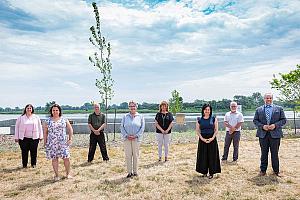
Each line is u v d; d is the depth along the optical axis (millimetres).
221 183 7688
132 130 8344
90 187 7578
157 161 10672
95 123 10758
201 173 8234
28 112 10008
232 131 10070
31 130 9969
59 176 8734
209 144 8148
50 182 8141
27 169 9719
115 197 6844
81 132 20938
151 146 14594
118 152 12805
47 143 8297
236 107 10195
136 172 8531
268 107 8219
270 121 8117
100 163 10500
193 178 8164
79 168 9727
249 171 8773
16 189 7609
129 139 8312
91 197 6883
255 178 8039
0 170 9664
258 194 6812
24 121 9945
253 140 16094
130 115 8469
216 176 8305
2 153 13023
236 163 9914
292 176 8234
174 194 6945
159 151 10664
